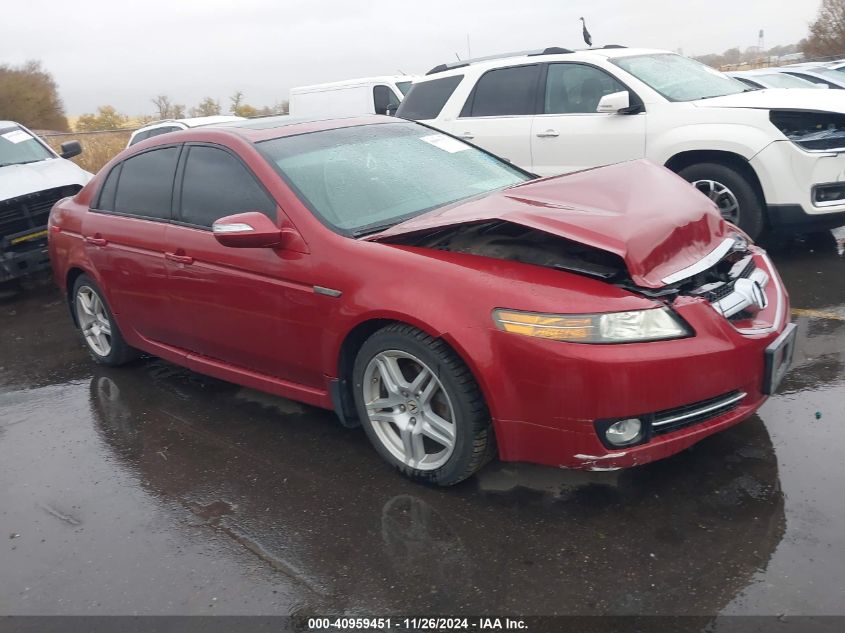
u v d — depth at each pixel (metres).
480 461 3.15
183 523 3.29
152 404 4.60
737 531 2.82
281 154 3.90
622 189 3.38
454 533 3.00
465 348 2.93
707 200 3.64
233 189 3.93
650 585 2.60
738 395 2.99
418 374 3.26
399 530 3.06
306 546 3.02
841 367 4.10
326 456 3.73
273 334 3.74
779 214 5.91
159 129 12.65
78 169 8.53
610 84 6.75
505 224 3.41
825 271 5.84
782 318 3.22
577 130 6.83
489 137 7.43
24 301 7.73
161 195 4.39
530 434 2.94
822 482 3.06
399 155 4.21
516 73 7.35
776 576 2.57
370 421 3.45
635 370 2.74
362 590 2.73
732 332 2.93
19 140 9.00
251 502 3.39
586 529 2.93
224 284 3.89
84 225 4.96
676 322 2.84
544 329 2.81
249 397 4.54
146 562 3.04
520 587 2.66
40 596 2.90
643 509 3.02
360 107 13.28
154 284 4.38
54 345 6.07
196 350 4.41
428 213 3.54
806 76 12.38
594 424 2.80
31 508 3.56
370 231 3.54
